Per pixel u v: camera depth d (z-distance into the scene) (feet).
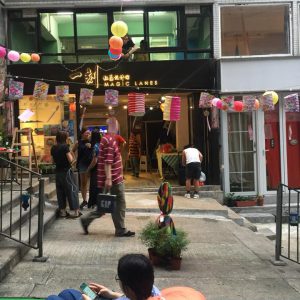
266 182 41.27
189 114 44.62
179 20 40.75
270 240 28.14
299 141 41.52
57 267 19.79
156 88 39.73
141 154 55.31
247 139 41.14
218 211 33.19
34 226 24.91
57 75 39.42
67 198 29.86
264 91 39.86
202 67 39.88
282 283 18.61
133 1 39.83
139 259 8.62
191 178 38.45
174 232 20.75
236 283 18.51
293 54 40.98
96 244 23.72
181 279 18.86
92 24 40.68
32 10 40.16
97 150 30.45
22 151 41.01
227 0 40.60
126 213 32.48
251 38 41.47
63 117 42.24
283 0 40.81
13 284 17.56
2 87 36.32
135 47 39.06
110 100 34.32
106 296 10.15
